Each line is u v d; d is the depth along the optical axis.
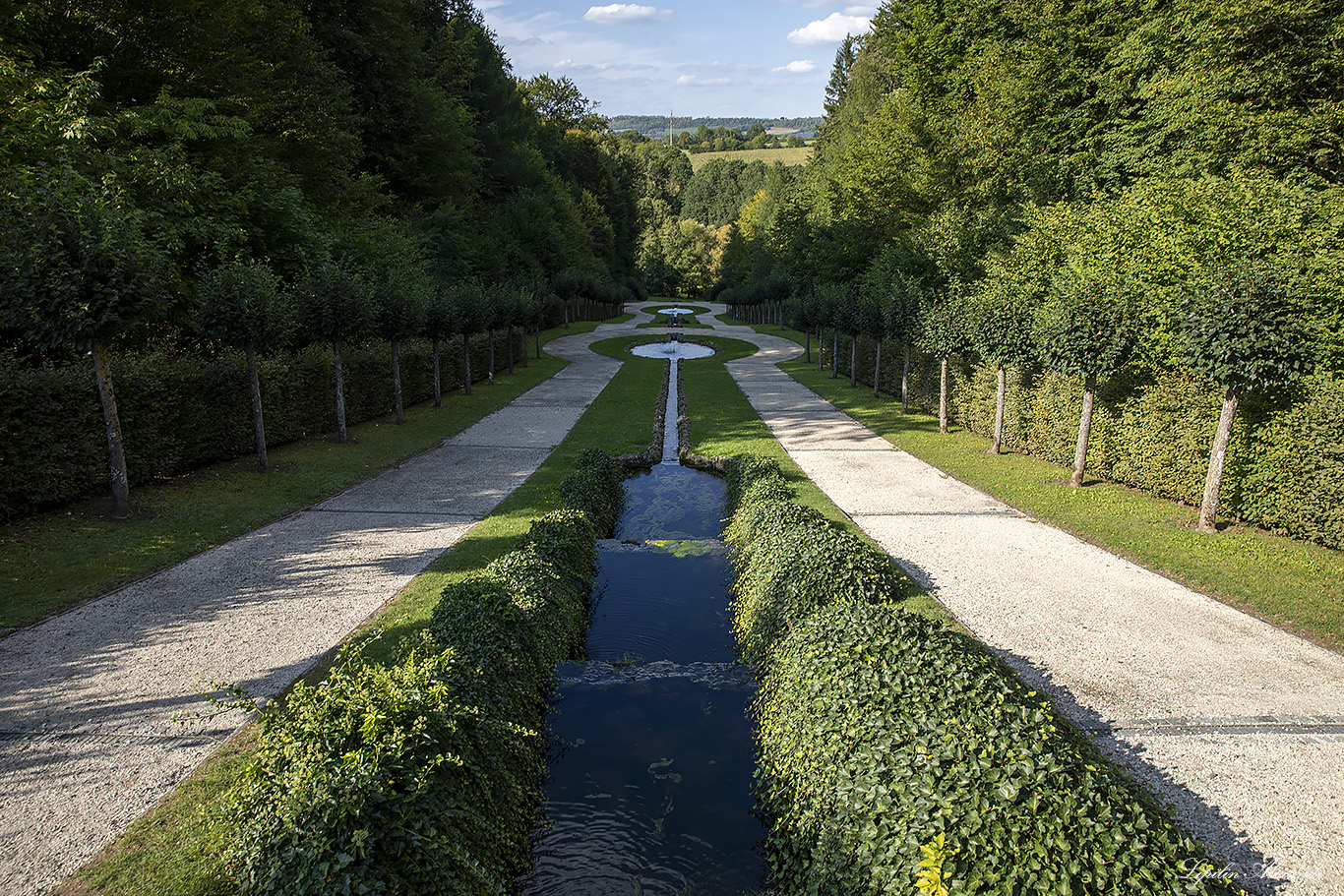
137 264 9.88
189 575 8.70
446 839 3.74
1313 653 6.98
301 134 25.17
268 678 6.28
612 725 6.32
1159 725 5.78
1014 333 14.95
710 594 9.37
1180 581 8.80
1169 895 3.39
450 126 41.12
